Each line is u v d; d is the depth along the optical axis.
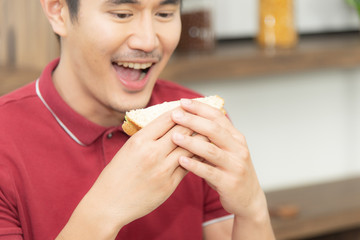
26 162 1.08
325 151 2.37
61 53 1.12
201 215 1.20
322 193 2.16
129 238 1.14
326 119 2.34
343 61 1.96
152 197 0.99
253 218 1.07
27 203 1.08
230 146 1.01
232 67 1.82
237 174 1.02
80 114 1.12
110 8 1.00
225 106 2.16
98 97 1.08
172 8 1.03
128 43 1.02
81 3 1.01
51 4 1.06
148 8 1.01
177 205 1.18
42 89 1.12
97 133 1.11
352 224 2.02
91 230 0.99
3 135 1.08
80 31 1.03
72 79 1.11
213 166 1.04
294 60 1.89
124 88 1.06
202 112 1.02
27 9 1.61
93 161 1.11
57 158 1.10
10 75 1.61
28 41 1.63
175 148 1.00
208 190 1.22
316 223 1.96
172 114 1.00
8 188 1.06
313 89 2.29
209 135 1.00
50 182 1.09
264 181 2.27
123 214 0.99
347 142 2.40
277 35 1.94
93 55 1.03
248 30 2.14
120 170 0.99
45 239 1.08
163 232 1.16
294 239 2.19
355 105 2.38
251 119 2.21
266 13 1.94
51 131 1.10
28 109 1.11
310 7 2.21
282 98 2.25
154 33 1.02
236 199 1.04
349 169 2.40
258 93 2.20
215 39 1.94
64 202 1.09
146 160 0.98
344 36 2.22
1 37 1.63
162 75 1.73
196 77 1.78
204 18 1.86
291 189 2.21
